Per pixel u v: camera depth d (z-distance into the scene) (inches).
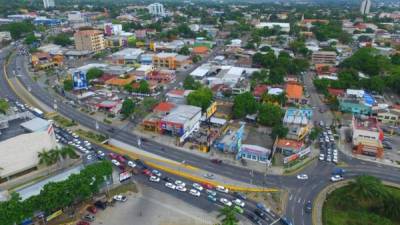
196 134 6899.6
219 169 5713.6
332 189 5211.6
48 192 4252.0
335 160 5989.2
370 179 4918.8
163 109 7372.1
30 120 5885.8
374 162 6008.9
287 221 4441.4
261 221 4475.9
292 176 5551.2
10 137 5349.4
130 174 5442.9
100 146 6451.8
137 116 7824.8
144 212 4640.8
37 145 5408.5
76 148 6299.2
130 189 5157.5
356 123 6781.5
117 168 5703.7
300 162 5910.4
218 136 6820.9
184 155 6151.6
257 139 6594.5
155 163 5890.8
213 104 7824.8
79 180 4512.8
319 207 4803.2
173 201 4901.6
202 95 7760.8
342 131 7214.6
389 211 4662.9
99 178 4734.3
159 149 6348.4
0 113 6752.0
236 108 7593.5
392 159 6117.1
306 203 4877.0
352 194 4879.4
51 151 5315.0
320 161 6023.6
